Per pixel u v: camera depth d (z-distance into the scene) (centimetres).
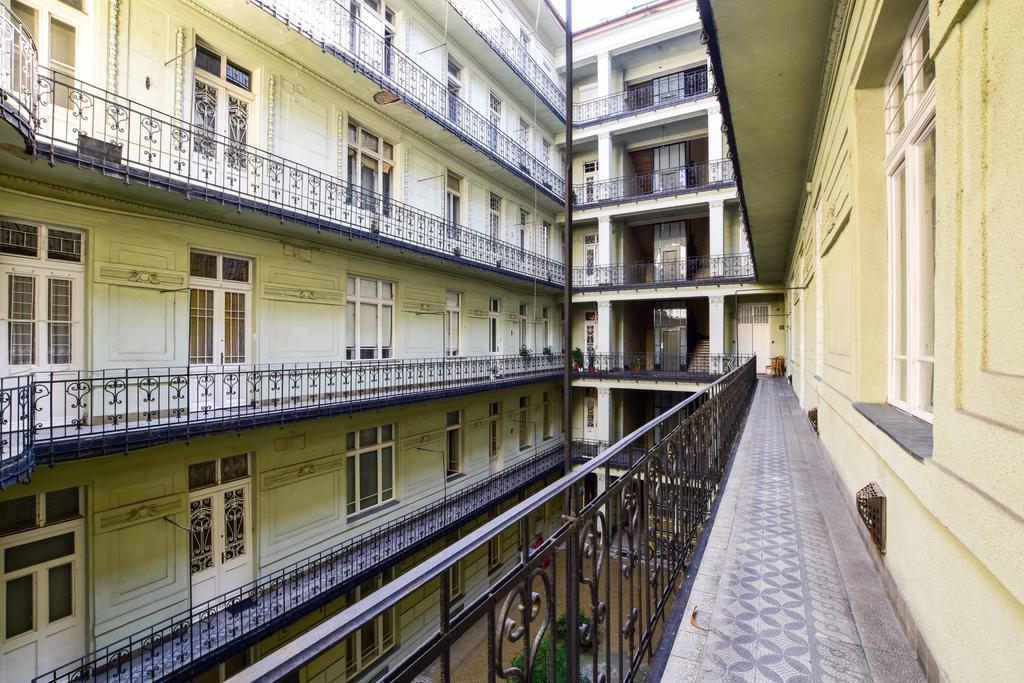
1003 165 135
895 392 329
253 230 840
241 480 798
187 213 740
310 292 945
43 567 592
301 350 924
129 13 671
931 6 179
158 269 711
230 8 759
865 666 207
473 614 117
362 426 1035
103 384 607
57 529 603
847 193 391
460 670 577
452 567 110
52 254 619
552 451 1842
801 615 247
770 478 497
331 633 83
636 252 2295
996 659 140
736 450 629
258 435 812
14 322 587
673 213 2014
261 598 773
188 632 681
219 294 802
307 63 920
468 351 1479
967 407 157
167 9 712
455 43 1399
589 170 2178
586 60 2075
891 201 333
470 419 1427
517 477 1532
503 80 1634
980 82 147
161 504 688
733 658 214
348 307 1062
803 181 785
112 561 638
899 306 326
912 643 218
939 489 172
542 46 1986
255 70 845
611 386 1909
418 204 1248
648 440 256
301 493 885
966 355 158
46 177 588
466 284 1470
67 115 586
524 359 1750
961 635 166
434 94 1259
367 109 1084
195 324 770
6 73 471
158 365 707
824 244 567
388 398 980
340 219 988
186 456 718
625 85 2123
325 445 938
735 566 304
